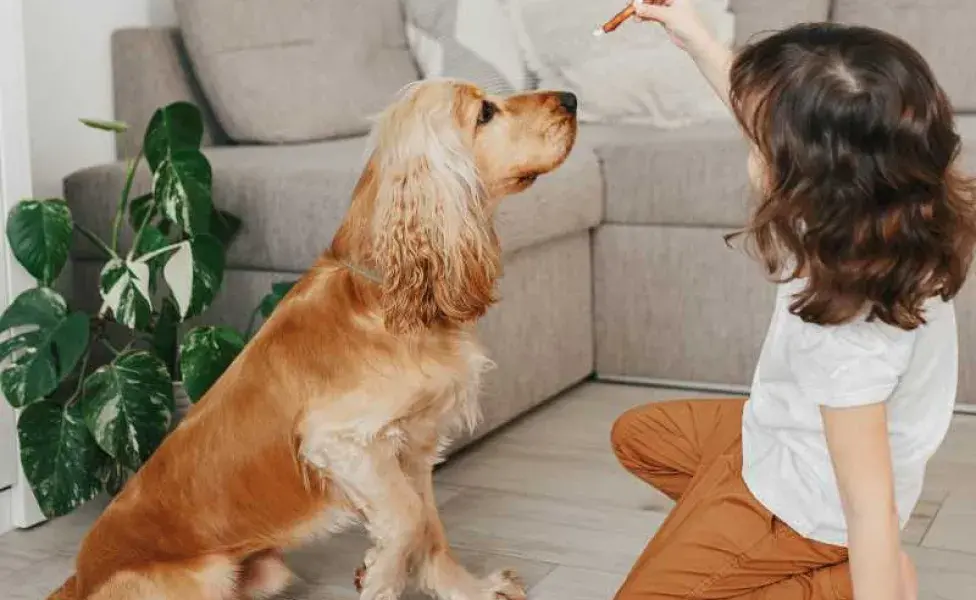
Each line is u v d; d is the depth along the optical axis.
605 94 3.38
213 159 2.72
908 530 2.25
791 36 1.33
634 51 3.37
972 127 2.95
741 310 2.99
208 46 3.04
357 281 1.86
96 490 2.30
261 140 3.09
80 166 2.98
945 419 1.48
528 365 2.87
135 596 1.83
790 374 1.48
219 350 2.26
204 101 3.17
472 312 1.86
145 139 2.42
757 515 1.55
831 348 1.35
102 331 2.47
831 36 1.30
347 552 2.24
